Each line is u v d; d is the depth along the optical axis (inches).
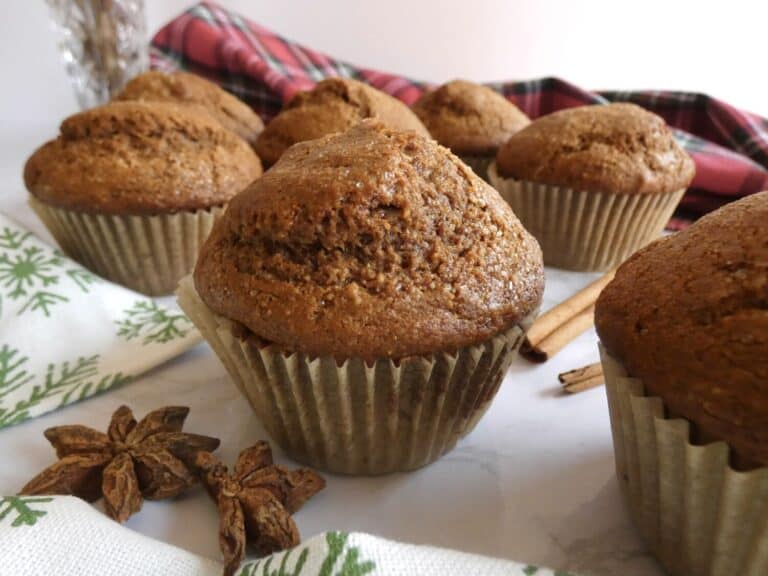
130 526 5.5
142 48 14.2
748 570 4.7
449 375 5.5
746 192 11.6
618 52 17.4
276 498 5.4
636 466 5.2
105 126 8.6
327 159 5.7
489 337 5.6
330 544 4.4
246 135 11.7
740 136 13.1
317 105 10.5
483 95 12.3
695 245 5.0
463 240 5.6
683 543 4.9
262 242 5.6
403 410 5.7
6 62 14.6
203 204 8.7
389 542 4.5
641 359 4.8
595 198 9.5
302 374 5.5
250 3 16.5
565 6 16.9
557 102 14.9
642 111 10.2
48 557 4.6
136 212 8.4
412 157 5.6
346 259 5.4
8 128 15.2
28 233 8.6
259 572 4.5
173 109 9.1
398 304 5.3
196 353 7.7
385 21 17.0
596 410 7.0
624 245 10.2
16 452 6.1
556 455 6.4
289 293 5.3
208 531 5.5
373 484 6.1
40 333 7.4
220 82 14.6
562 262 10.4
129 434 6.0
